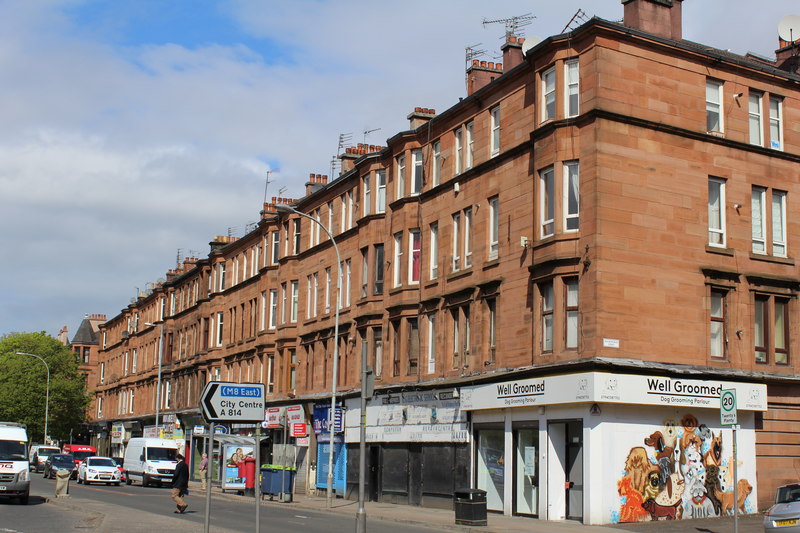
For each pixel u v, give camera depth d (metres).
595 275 28.05
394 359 39.75
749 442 29.88
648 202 29.27
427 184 38.81
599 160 28.61
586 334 28.05
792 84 33.38
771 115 33.09
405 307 38.94
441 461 34.88
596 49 29.14
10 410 96.31
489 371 32.94
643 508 27.31
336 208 47.19
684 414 28.62
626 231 28.70
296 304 51.47
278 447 49.81
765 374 30.53
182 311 73.44
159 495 41.94
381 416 39.62
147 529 22.48
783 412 30.95
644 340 28.44
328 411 44.94
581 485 27.92
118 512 28.58
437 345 36.47
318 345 47.41
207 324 66.56
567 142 29.53
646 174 29.36
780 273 31.98
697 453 28.64
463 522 26.11
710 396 28.77
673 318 29.14
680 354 29.08
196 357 67.56
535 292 30.17
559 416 28.50
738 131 31.78
